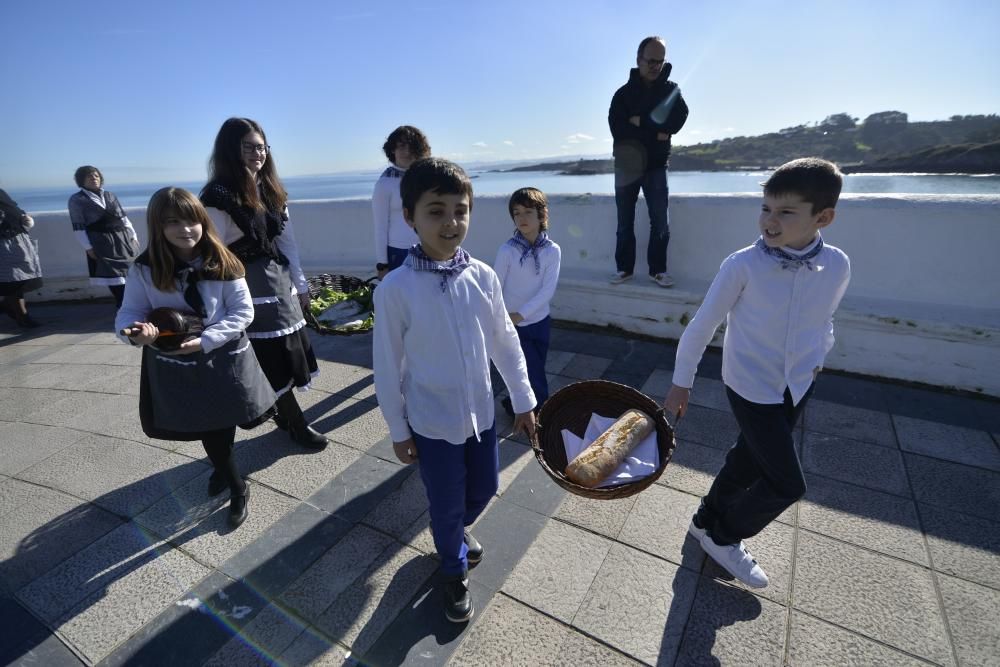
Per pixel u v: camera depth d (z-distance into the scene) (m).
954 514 2.32
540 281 2.82
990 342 3.15
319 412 3.48
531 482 2.66
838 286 1.69
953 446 2.80
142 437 3.26
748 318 1.75
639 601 1.95
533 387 2.93
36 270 5.62
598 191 4.65
